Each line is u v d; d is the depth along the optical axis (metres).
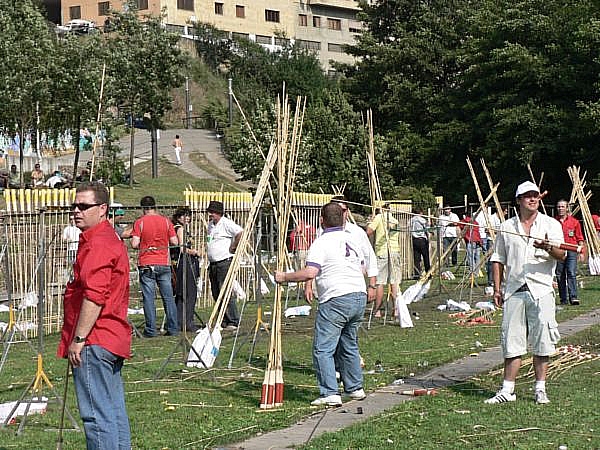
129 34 41.25
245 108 63.59
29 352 13.75
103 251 6.74
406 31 54.19
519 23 43.78
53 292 15.99
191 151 58.50
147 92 41.12
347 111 39.22
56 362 12.78
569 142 40.84
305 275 9.48
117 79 38.91
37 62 34.03
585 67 41.34
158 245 15.05
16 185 38.31
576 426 8.48
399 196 39.28
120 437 6.87
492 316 17.44
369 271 10.40
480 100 45.47
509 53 42.47
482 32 46.56
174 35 41.94
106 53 38.59
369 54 53.00
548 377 11.04
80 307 6.89
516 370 9.62
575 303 18.92
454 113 47.78
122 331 6.86
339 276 9.62
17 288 15.38
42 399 9.70
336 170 38.47
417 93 49.56
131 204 36.66
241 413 9.28
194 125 69.88
